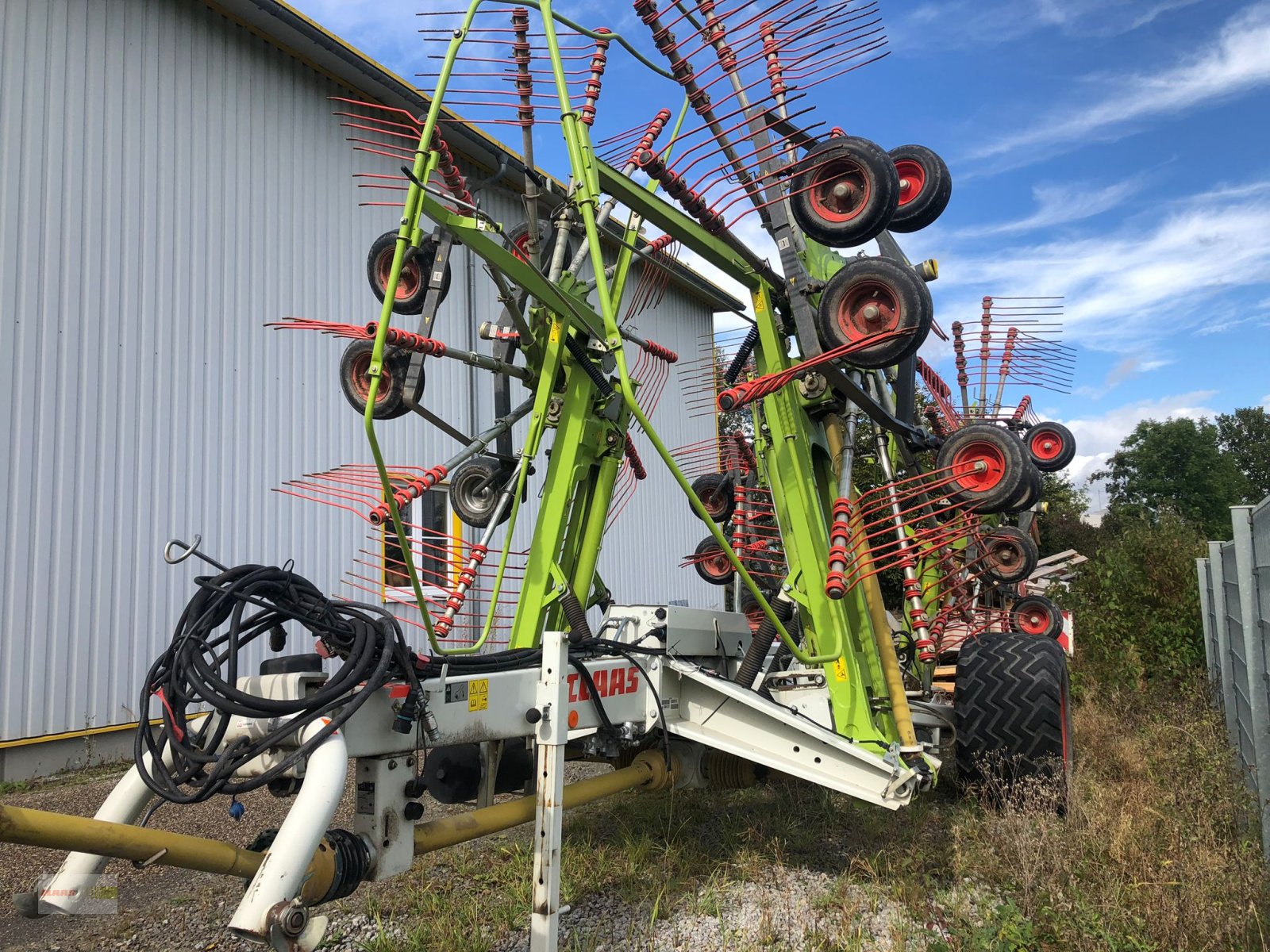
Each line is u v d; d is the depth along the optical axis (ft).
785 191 13.52
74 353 22.53
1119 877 10.75
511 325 13.96
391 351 11.50
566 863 12.28
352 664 7.55
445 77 10.05
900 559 15.14
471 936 10.11
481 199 33.04
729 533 19.30
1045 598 26.91
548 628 13.52
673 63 13.51
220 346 26.02
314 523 28.07
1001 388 27.53
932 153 15.51
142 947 10.35
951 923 10.23
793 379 13.71
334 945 10.09
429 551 29.58
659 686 12.21
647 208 12.91
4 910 11.59
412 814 8.33
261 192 27.55
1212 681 23.32
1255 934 9.28
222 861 7.18
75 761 21.67
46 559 21.56
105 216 23.48
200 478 25.14
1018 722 14.20
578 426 13.08
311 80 29.45
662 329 45.78
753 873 12.18
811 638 13.66
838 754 11.57
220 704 7.10
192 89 25.86
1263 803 12.64
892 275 11.65
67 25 22.94
